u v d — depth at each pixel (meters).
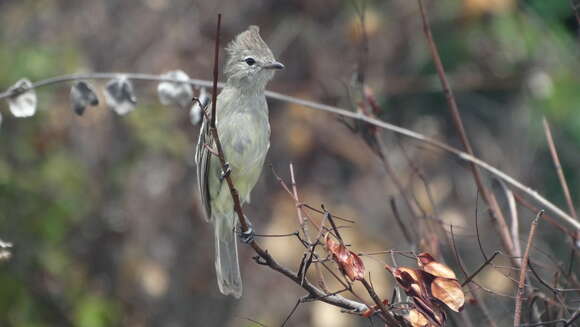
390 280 12.17
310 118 13.89
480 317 7.22
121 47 13.89
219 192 8.07
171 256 13.80
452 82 14.32
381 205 13.16
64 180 12.13
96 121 12.82
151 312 13.52
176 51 13.86
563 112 13.12
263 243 13.79
